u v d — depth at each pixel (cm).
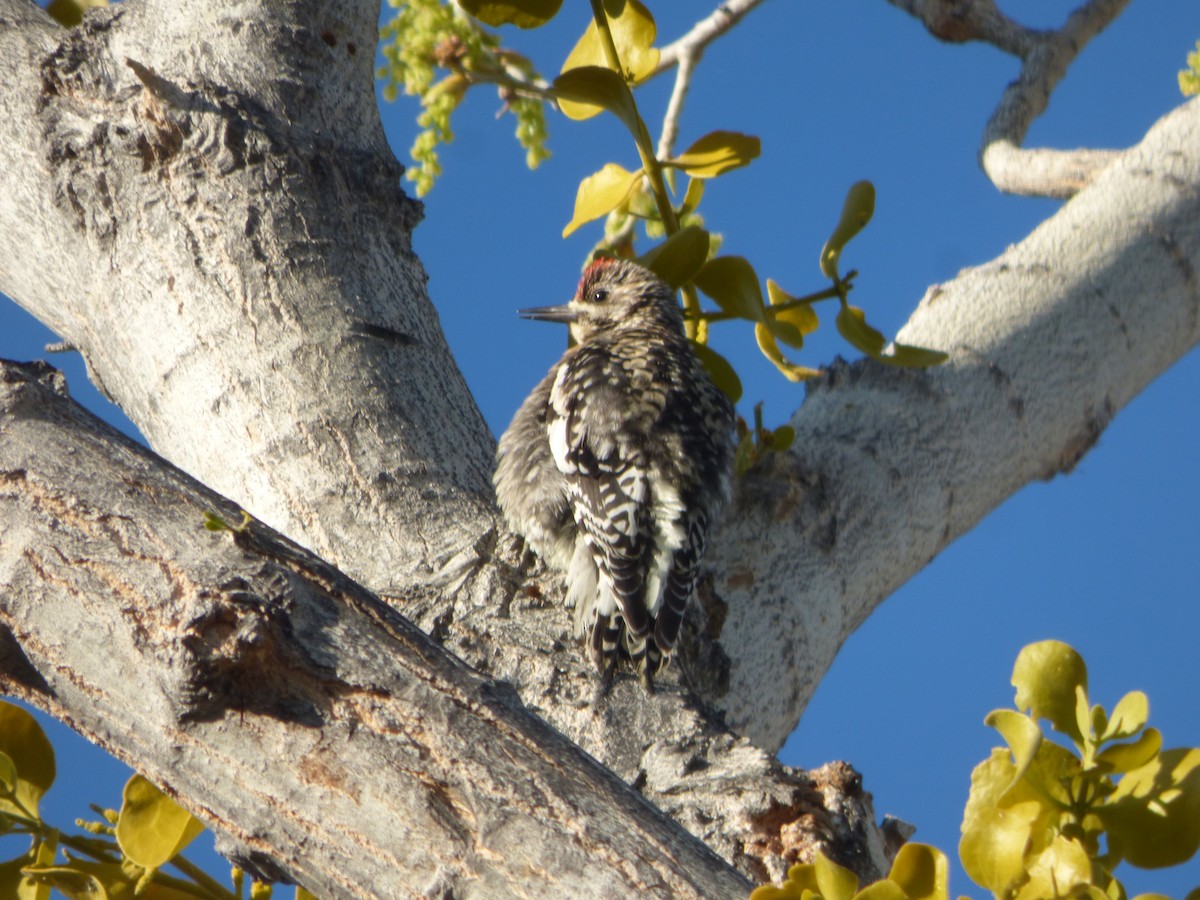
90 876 589
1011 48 1220
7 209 876
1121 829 505
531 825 512
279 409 809
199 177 848
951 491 941
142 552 556
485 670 749
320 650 541
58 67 879
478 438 863
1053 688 520
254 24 896
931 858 484
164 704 536
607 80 941
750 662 836
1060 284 1016
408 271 898
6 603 556
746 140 968
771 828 689
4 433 590
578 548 953
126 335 847
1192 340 1060
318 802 523
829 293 950
